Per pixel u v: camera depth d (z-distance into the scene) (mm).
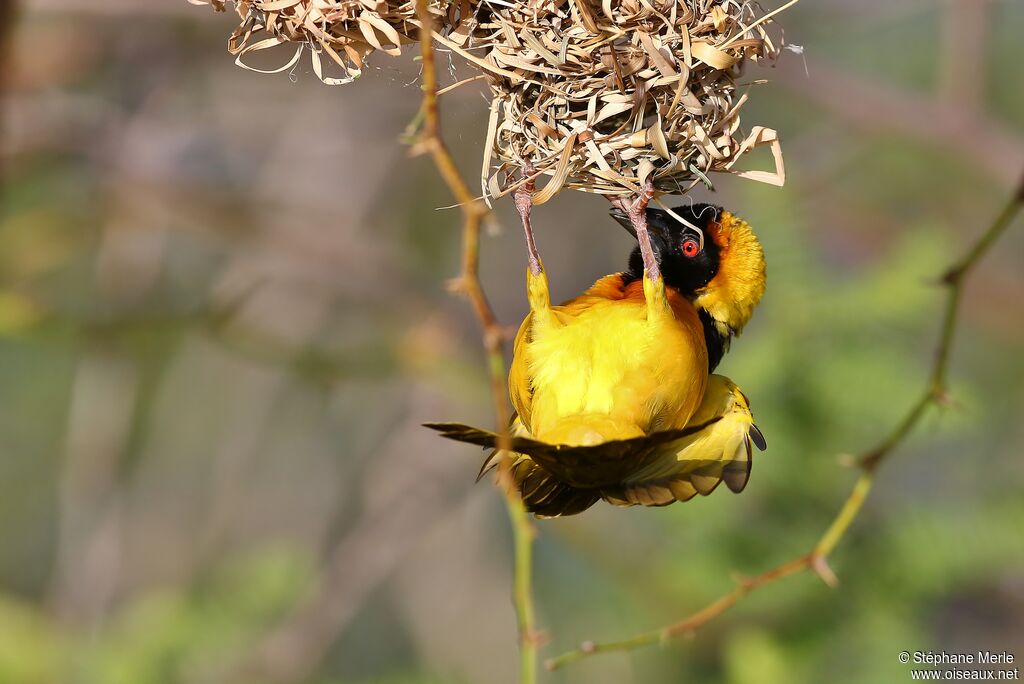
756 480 9000
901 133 13250
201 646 10445
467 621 12680
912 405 9016
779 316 9211
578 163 5594
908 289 9141
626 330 5672
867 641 8938
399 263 13469
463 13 5500
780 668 8844
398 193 14234
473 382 12570
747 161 11875
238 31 5637
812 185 13531
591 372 5695
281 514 13531
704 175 5547
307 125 13570
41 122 12883
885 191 15141
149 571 13016
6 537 14070
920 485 10195
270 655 10938
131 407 12977
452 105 10211
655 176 5617
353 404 13836
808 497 9109
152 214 12891
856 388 8992
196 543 13234
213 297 12672
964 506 9234
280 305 13094
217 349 13617
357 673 12898
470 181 13773
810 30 13797
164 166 13328
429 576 13000
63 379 14438
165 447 13477
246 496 13477
